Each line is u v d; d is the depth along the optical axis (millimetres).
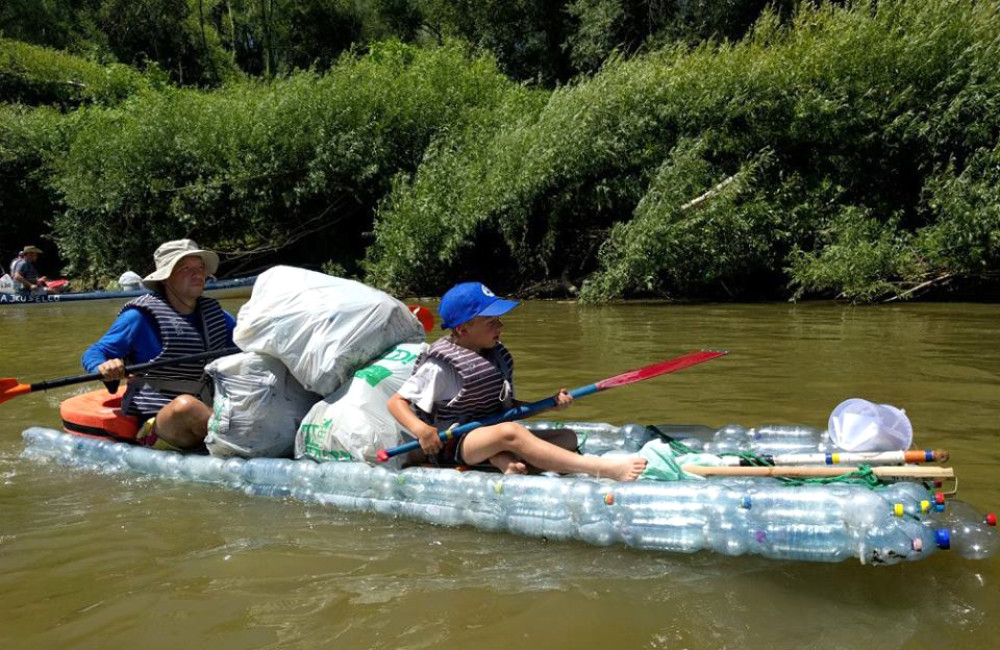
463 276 14906
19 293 14078
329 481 3650
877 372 5945
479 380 3660
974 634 2328
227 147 16875
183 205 17109
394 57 18797
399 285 14750
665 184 12406
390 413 3715
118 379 4367
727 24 23875
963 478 3586
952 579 2664
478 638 2412
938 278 11375
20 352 8273
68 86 23719
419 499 3420
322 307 3984
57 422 5363
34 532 3379
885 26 12688
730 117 12867
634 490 3004
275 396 4004
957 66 11914
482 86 17141
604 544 3045
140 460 4203
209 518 3506
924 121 12117
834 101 12289
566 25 29047
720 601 2584
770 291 12812
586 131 13242
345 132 16344
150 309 4547
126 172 17172
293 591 2762
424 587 2760
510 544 3119
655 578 2762
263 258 18531
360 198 16953
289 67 35500
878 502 2668
